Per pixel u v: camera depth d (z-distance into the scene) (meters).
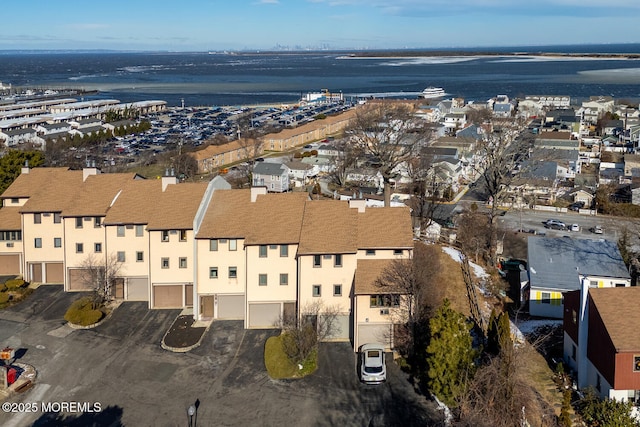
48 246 66.56
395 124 130.50
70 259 64.31
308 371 48.78
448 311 43.66
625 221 102.62
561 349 52.78
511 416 38.47
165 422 42.34
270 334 55.69
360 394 45.78
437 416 42.50
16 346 52.81
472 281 66.38
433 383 42.88
